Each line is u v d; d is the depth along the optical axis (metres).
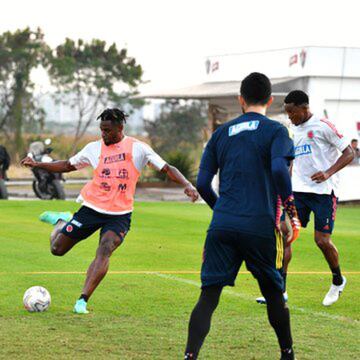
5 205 41.19
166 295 19.91
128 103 104.38
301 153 19.69
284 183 12.87
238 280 22.14
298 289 21.22
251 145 13.22
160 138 96.69
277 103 55.72
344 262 25.92
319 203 19.52
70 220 18.47
